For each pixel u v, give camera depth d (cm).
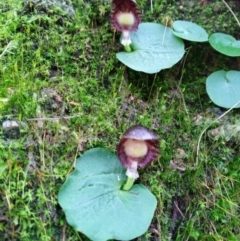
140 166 6
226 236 7
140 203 6
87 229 6
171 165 7
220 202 7
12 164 6
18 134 6
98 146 7
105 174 7
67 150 7
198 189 7
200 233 7
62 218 6
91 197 6
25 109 7
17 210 6
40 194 6
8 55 7
